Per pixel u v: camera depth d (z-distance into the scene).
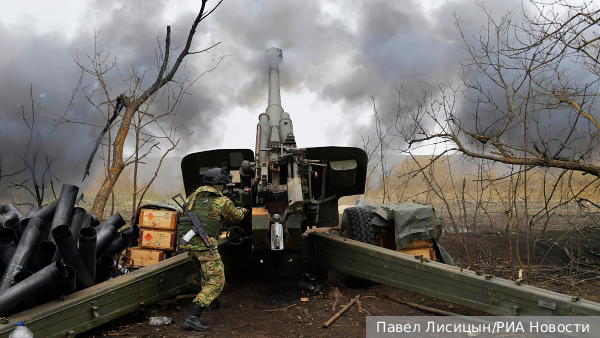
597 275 5.68
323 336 3.84
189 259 4.70
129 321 4.30
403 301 4.77
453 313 4.31
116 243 4.44
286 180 5.18
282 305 4.75
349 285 5.52
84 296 3.76
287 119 5.73
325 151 5.81
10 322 3.28
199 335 3.89
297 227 4.68
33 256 3.86
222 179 4.47
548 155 5.41
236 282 5.65
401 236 5.34
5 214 4.93
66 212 4.10
